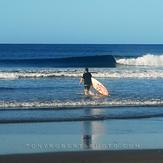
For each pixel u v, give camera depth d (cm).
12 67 6078
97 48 15762
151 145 1585
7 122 2103
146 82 4000
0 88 3412
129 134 1825
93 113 2402
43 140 1675
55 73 4369
